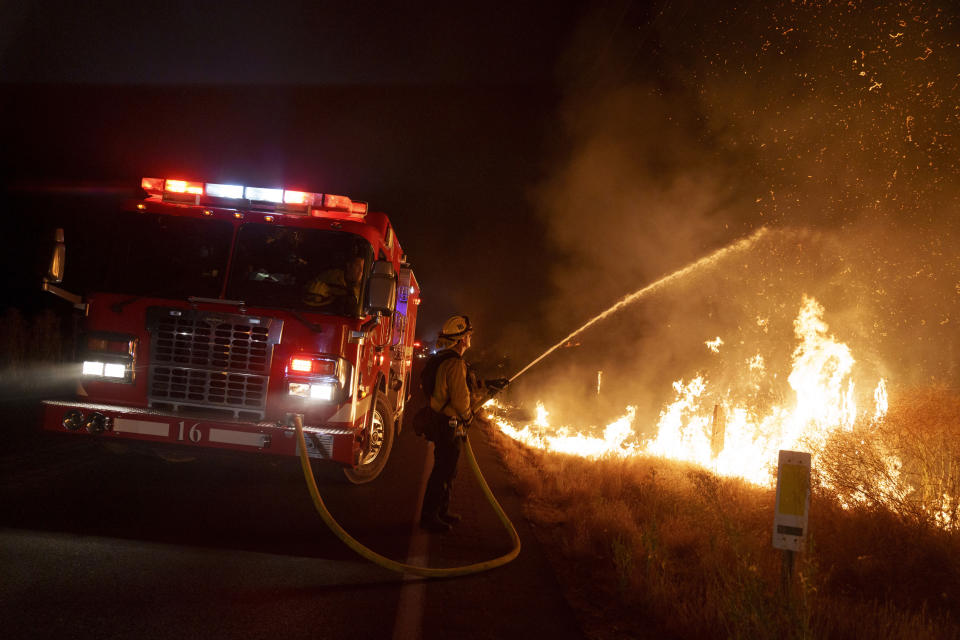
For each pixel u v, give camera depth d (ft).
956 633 13.35
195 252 23.29
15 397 42.75
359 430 22.71
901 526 18.40
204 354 22.17
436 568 17.44
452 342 21.97
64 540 16.24
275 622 12.84
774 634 12.55
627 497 26.68
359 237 23.57
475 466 21.84
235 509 20.81
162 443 21.93
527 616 14.76
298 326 22.30
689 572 17.56
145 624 12.15
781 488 14.84
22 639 11.09
